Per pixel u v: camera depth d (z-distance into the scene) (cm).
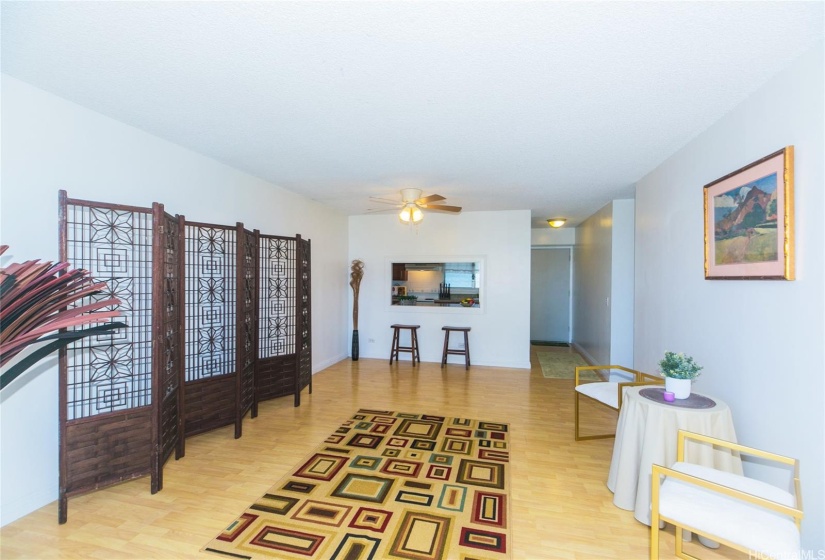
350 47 181
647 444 221
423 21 161
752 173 219
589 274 654
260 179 430
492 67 197
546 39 173
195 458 300
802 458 186
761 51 182
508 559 194
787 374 196
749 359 226
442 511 233
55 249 238
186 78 213
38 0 150
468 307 633
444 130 284
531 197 511
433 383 518
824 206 174
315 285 561
